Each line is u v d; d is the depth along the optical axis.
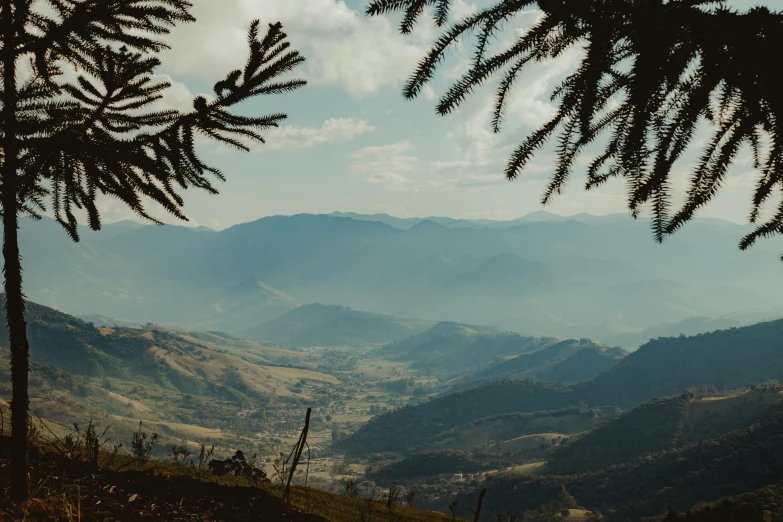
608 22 1.79
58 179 3.95
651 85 1.82
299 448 5.57
